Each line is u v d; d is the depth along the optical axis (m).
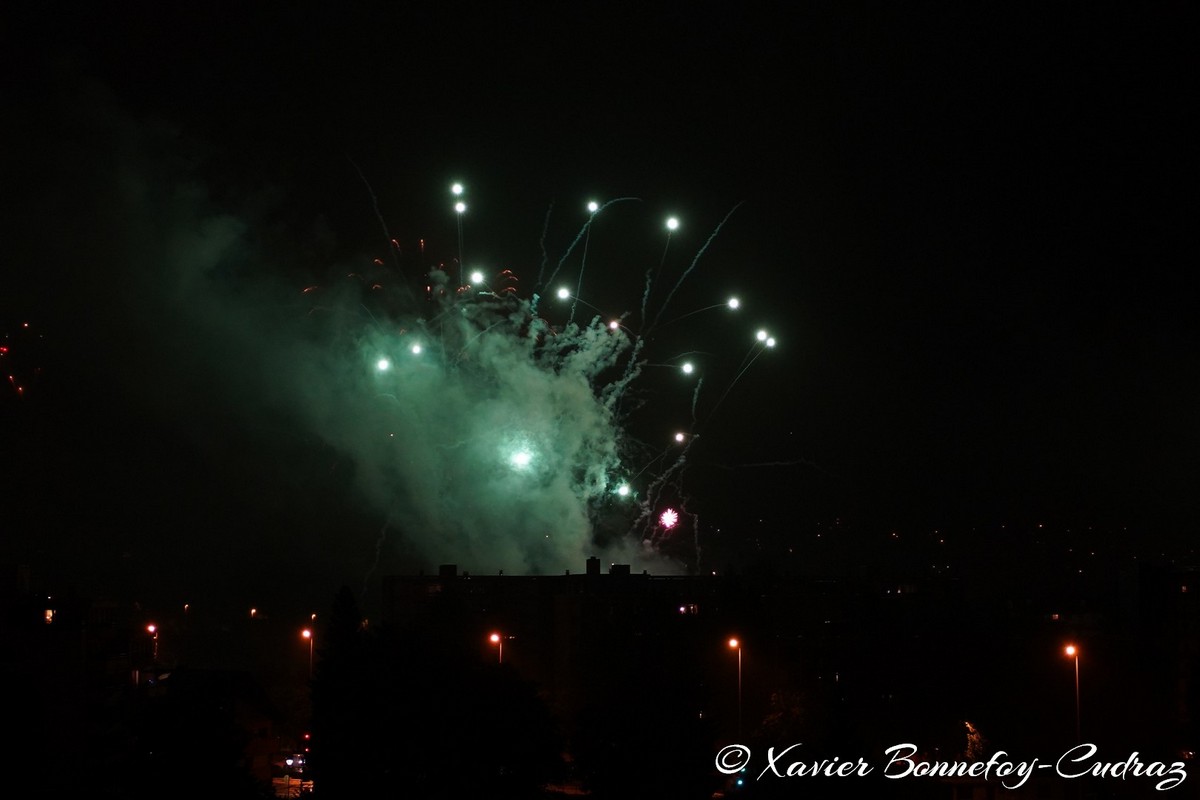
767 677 78.25
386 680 56.72
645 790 55.06
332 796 55.91
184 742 54.16
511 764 56.62
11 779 52.34
